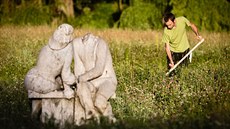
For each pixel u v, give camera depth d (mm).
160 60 18281
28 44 22031
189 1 32094
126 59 17906
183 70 13672
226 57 19281
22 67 17125
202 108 10797
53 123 9195
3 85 13383
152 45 20984
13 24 33906
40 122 9227
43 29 27078
